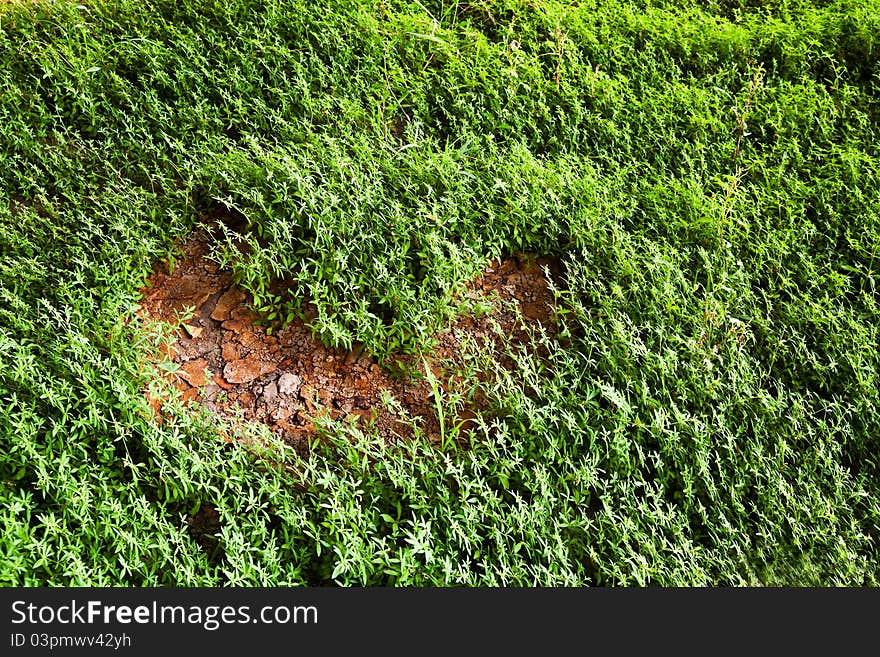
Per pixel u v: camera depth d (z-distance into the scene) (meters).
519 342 2.19
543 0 2.75
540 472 1.92
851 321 2.15
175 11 2.62
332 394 2.09
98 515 1.81
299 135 2.39
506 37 2.66
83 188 2.27
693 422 2.02
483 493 1.89
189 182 2.26
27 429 1.85
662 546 1.90
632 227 2.33
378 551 1.82
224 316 2.19
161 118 2.37
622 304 2.17
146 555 1.81
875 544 1.97
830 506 1.96
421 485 1.94
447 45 2.59
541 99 2.53
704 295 2.21
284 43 2.57
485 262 2.23
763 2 2.88
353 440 2.02
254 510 1.89
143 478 1.87
